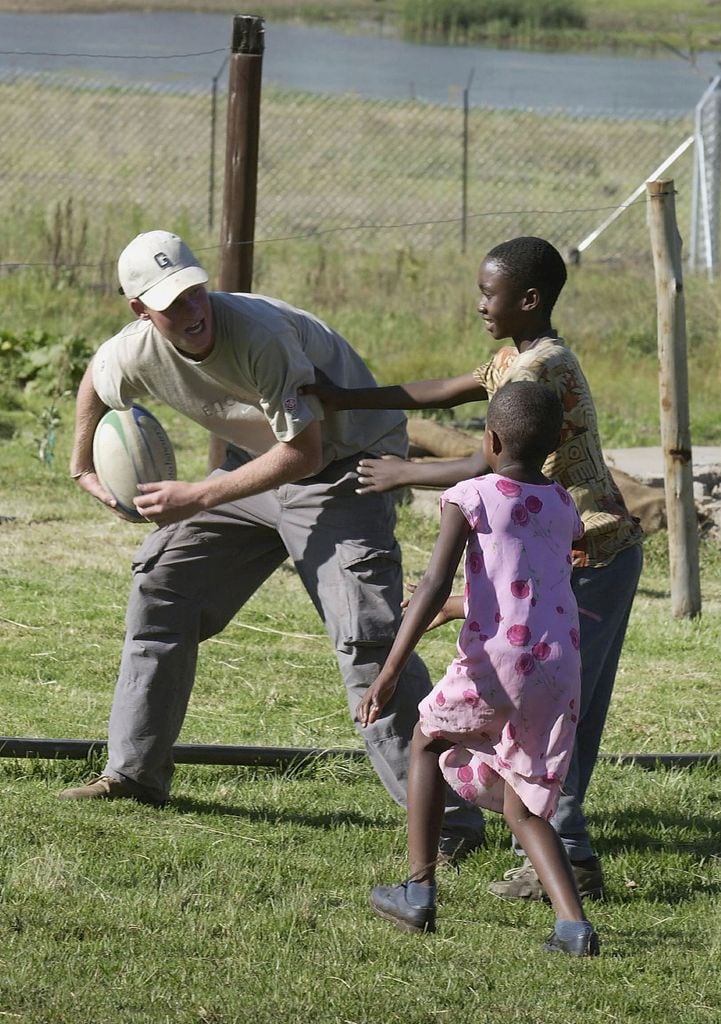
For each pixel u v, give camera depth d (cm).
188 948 1246
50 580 2573
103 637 2286
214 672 2180
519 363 1397
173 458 1658
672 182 2508
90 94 10406
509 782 1292
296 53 13825
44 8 15675
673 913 1406
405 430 1594
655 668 2334
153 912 1307
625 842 1598
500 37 15975
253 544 1586
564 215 7725
